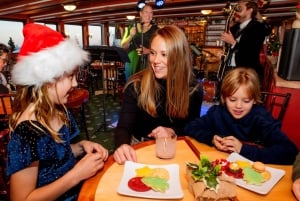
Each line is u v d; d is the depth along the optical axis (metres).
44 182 0.91
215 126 1.42
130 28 4.17
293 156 1.09
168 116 1.55
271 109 2.09
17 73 0.89
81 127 3.83
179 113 1.53
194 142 1.22
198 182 0.75
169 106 1.50
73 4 6.94
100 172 0.92
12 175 0.83
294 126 2.31
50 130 0.90
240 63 2.90
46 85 0.90
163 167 0.92
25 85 0.90
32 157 0.84
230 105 1.34
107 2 7.57
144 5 3.84
